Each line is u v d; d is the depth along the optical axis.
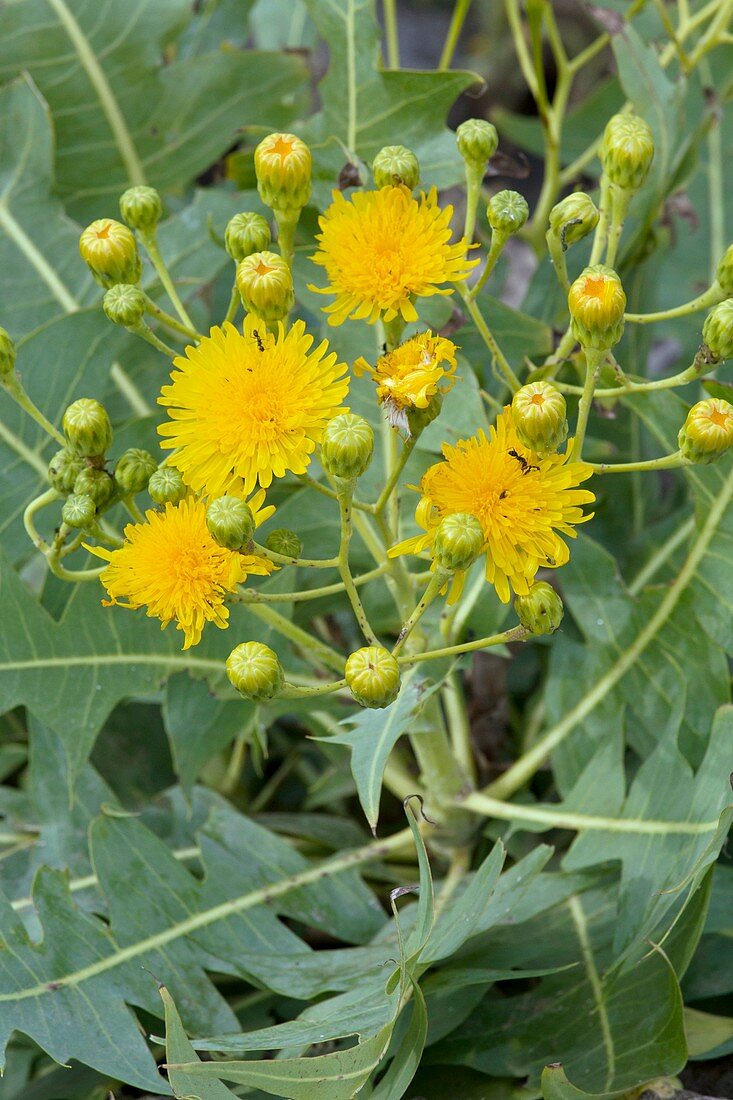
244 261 0.53
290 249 0.56
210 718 0.63
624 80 0.64
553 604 0.52
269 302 0.53
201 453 0.52
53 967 0.57
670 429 0.60
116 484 0.56
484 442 0.52
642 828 0.59
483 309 0.63
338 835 0.66
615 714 0.63
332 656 0.58
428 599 0.52
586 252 0.66
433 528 0.52
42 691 0.60
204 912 0.60
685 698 0.60
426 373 0.51
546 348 0.64
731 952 0.60
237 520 0.51
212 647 0.62
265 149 0.54
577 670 0.63
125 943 0.58
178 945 0.59
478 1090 0.58
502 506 0.52
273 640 0.63
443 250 0.54
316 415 0.52
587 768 0.61
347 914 0.61
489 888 0.54
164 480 0.54
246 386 0.52
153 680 0.61
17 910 0.63
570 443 0.53
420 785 0.65
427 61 1.46
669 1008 0.56
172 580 0.53
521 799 0.64
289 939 0.60
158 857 0.60
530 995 0.59
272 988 0.58
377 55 0.64
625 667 0.63
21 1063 0.62
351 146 0.65
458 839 0.64
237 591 0.53
